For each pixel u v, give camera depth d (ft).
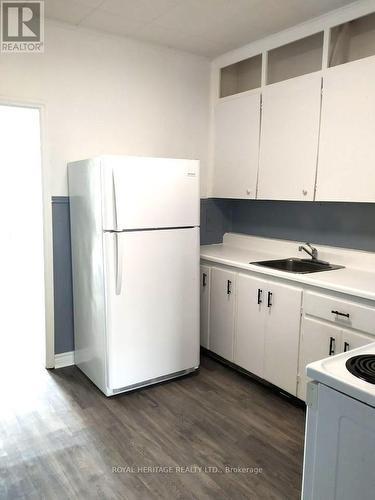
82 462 6.98
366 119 8.18
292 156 9.81
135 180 8.70
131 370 9.21
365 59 8.11
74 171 9.73
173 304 9.69
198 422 8.25
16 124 12.64
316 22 9.19
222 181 12.17
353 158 8.48
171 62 11.51
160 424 8.15
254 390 9.63
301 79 9.43
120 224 8.57
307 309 8.45
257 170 10.85
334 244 10.21
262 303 9.46
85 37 10.02
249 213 12.69
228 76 12.26
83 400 9.04
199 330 10.66
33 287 13.58
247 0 8.30
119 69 10.64
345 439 3.85
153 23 9.59
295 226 11.20
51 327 10.50
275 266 10.39
